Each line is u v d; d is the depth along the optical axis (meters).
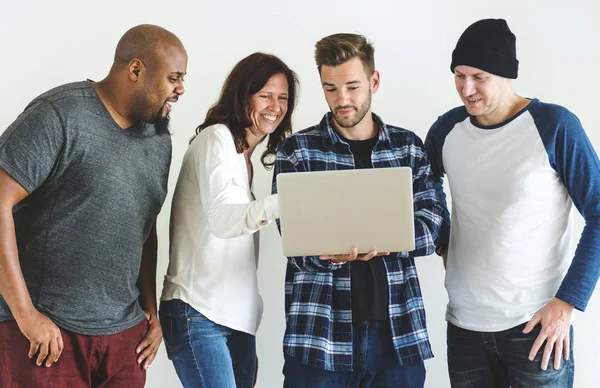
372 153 2.23
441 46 2.95
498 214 2.24
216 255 2.27
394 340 2.15
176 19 2.91
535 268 2.23
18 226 2.00
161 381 2.95
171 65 2.04
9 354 1.95
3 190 1.88
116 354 2.10
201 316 2.25
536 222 2.22
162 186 2.20
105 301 2.06
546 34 2.95
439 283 2.97
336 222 1.97
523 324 2.23
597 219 2.17
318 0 2.94
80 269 2.00
